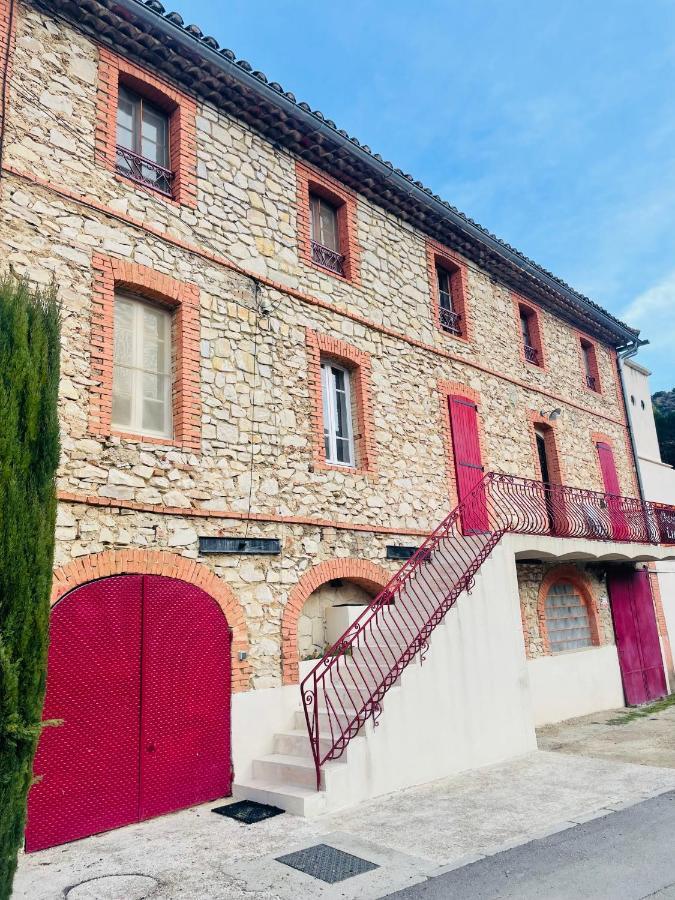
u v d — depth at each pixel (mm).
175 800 6031
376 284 9742
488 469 10852
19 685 3982
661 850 4586
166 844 5172
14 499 4152
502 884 4117
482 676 7754
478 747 7418
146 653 6078
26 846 5078
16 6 6492
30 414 4375
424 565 8922
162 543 6398
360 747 6184
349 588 8594
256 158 8438
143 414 6848
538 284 13102
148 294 7020
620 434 15539
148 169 7508
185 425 6855
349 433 9008
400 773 6477
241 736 6613
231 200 7984
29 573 4141
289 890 4180
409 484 9352
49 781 5297
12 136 6156
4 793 3803
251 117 8406
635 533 11961
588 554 10617
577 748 8906
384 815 5648
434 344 10539
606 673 12438
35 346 4555
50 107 6523
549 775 6922
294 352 8219
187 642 6402
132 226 6891
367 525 8484
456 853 4688
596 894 3922
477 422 10922
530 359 13320
